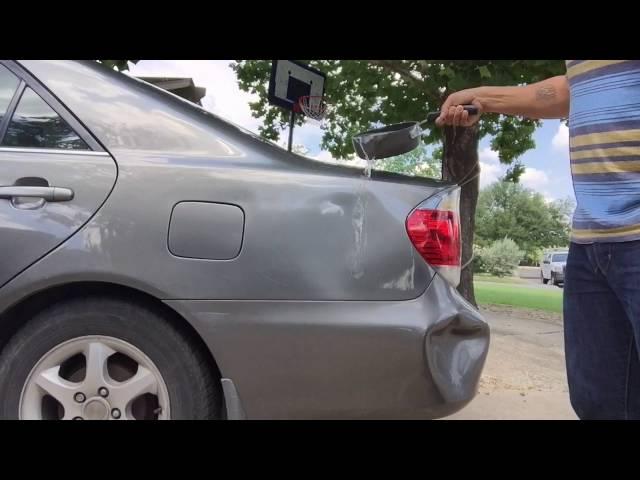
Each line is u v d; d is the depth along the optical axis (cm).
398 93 598
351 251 198
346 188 204
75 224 197
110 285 201
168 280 194
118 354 204
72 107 212
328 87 673
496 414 358
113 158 205
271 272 195
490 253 2736
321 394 194
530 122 694
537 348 635
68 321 199
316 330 192
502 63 432
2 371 198
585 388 176
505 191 4075
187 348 200
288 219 199
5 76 216
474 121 207
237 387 194
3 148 208
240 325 193
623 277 155
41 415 200
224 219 199
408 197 206
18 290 194
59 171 203
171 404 198
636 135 151
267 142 227
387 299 196
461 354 201
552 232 3988
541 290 1614
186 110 221
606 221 156
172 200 199
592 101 158
